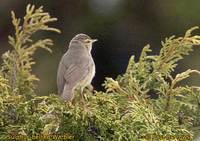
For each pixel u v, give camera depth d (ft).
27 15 38.96
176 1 76.23
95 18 77.15
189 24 76.23
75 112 33.45
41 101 35.81
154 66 37.01
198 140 35.65
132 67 37.35
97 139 33.60
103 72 73.20
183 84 66.28
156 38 75.87
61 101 34.76
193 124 36.19
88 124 33.60
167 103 36.14
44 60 71.87
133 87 35.94
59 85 44.83
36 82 70.79
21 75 38.11
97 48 74.33
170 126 34.17
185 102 36.76
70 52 46.80
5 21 77.00
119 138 32.96
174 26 76.38
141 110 33.86
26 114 34.22
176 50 37.11
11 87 37.91
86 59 46.29
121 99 35.73
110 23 76.54
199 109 36.50
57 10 78.38
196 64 68.69
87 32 77.10
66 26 77.71
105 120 33.42
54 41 75.97
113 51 74.23
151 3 76.54
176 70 68.64
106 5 77.51
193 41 37.06
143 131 33.30
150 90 39.68
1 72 38.40
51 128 33.47
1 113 34.04
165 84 36.22
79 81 44.65
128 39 75.10
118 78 37.70
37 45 39.63
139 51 74.69
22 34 38.91
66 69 44.98
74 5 78.02
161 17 76.38
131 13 76.64
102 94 35.50
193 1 75.97
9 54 38.58
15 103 34.19
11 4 77.56
